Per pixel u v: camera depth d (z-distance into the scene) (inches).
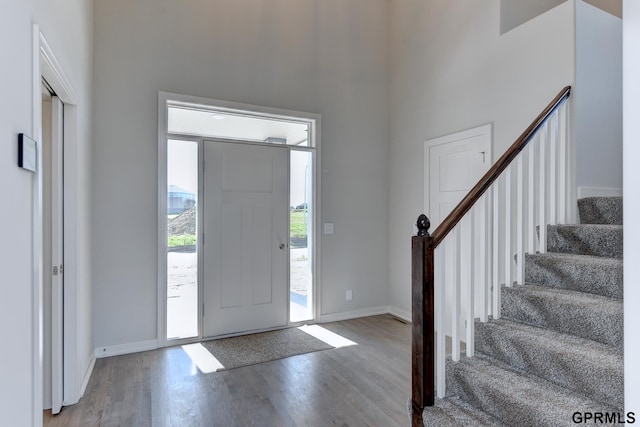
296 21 159.9
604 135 111.8
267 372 113.3
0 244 44.9
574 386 64.8
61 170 92.4
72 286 93.3
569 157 106.0
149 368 115.5
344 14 170.9
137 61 130.9
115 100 127.5
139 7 131.4
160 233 133.6
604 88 111.8
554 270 88.8
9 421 47.3
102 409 91.4
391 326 159.5
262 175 153.4
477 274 128.7
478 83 135.6
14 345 49.1
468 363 77.4
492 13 130.3
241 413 90.2
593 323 71.8
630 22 38.5
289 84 157.6
